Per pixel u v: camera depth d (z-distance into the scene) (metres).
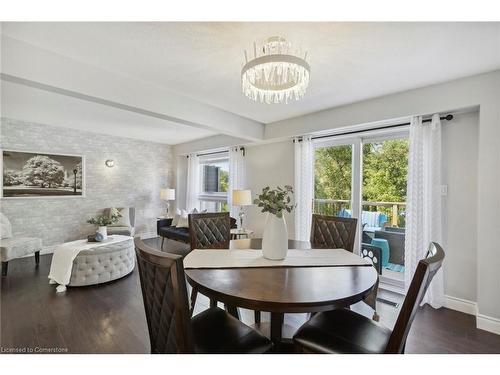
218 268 1.58
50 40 1.83
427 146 2.66
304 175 3.76
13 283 3.07
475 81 2.29
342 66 2.16
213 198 5.80
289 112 3.50
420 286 1.05
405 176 3.08
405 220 2.91
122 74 2.37
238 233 3.97
